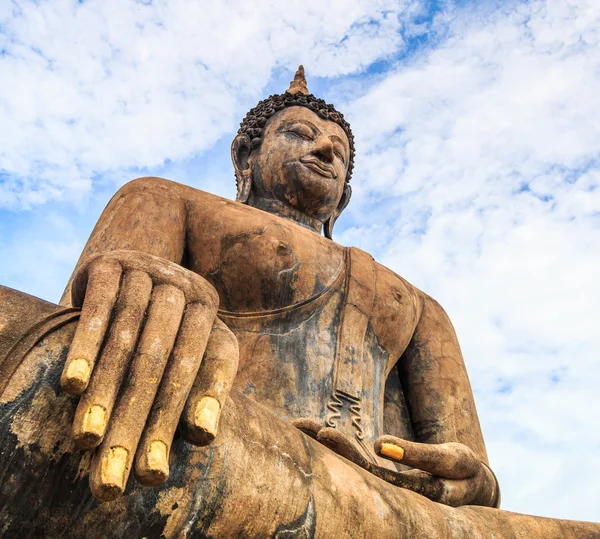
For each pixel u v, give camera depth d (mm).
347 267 7613
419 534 5242
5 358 4355
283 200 8602
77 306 4957
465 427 7688
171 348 4449
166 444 4133
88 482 4215
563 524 5871
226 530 4562
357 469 5355
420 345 8078
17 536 4148
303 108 9055
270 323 7055
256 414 5016
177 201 7277
